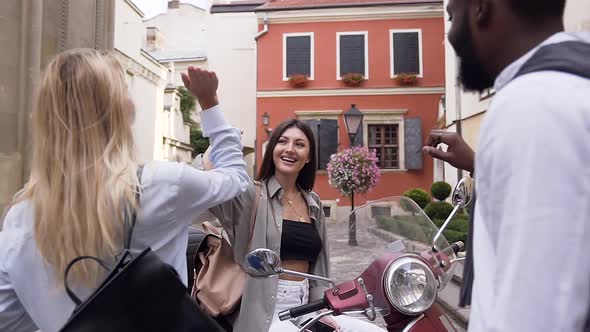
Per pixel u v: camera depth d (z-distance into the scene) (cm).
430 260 192
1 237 138
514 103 81
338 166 1155
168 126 2106
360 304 182
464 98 1456
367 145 2131
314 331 223
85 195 131
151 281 120
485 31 97
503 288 76
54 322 136
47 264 134
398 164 2114
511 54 95
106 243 131
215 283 229
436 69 2114
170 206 140
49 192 133
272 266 180
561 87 78
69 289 126
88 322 116
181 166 147
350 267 207
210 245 246
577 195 73
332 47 2161
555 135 75
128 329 117
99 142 136
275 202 252
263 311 221
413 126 2091
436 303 194
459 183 211
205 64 2627
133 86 1709
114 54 151
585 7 588
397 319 182
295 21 2177
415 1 2119
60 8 571
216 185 153
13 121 505
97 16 636
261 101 2177
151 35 2827
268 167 265
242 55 2611
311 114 2152
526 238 73
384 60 2139
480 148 86
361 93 2138
